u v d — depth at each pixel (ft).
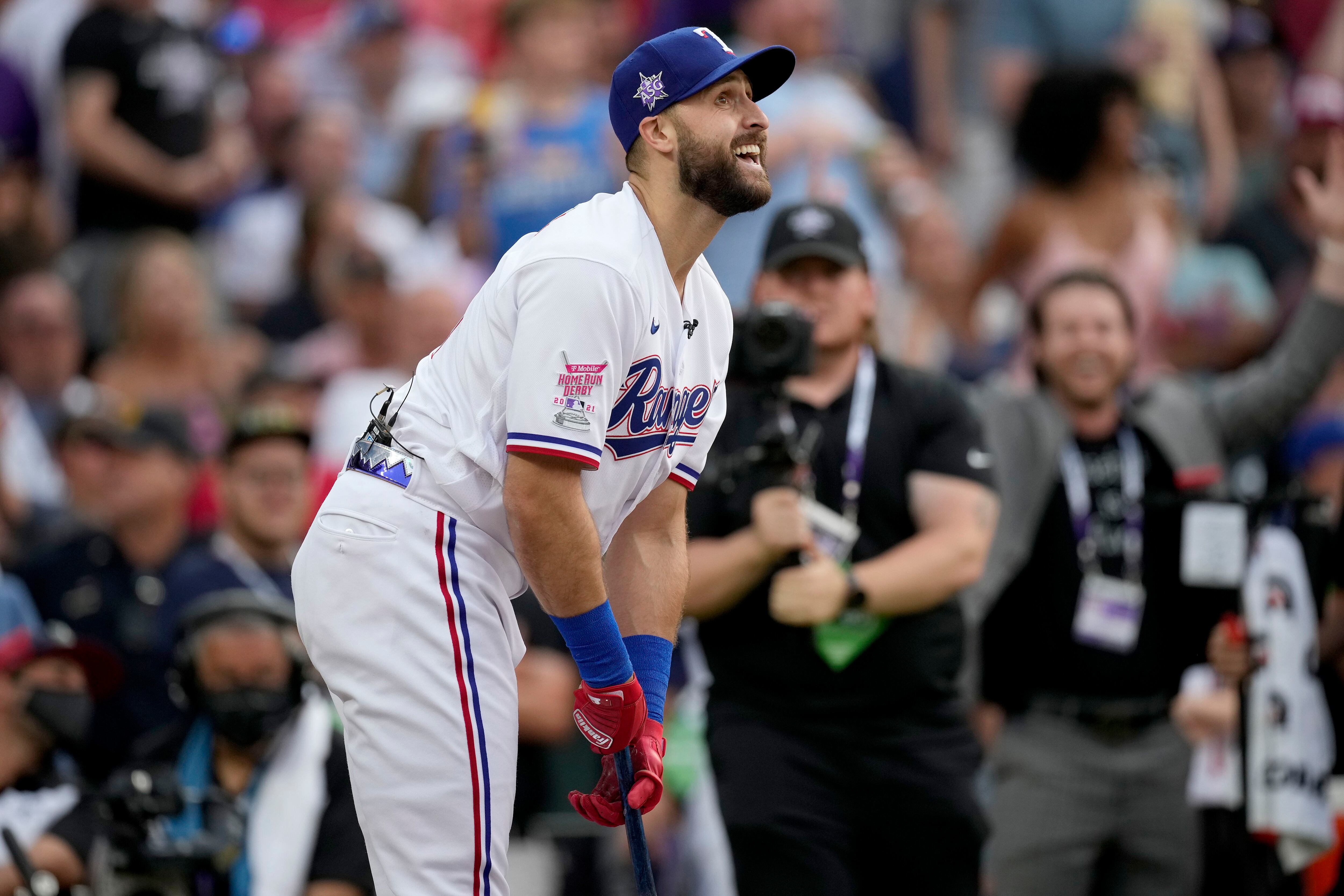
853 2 121.39
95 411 77.71
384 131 112.88
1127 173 91.91
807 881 50.57
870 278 55.42
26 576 71.46
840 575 50.55
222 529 73.10
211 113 106.01
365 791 36.14
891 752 51.24
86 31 102.99
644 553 39.75
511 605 37.81
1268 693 57.88
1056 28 115.24
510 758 36.81
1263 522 59.72
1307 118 104.53
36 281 91.66
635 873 37.06
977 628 60.85
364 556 36.19
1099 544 61.77
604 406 34.99
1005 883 60.80
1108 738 60.59
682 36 36.24
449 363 37.06
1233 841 61.11
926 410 54.08
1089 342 62.49
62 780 51.98
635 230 35.94
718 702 52.80
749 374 49.93
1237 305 91.50
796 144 91.86
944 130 117.39
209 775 51.96
